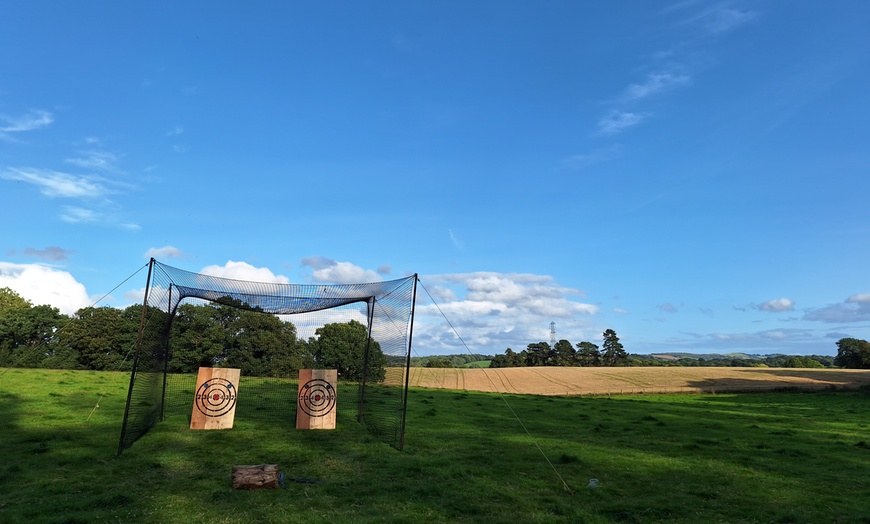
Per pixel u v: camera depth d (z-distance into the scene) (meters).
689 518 10.19
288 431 17.19
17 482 10.56
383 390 24.36
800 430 23.66
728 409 33.62
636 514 10.27
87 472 11.49
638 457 15.70
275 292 17.56
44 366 46.28
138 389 14.95
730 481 13.23
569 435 19.30
